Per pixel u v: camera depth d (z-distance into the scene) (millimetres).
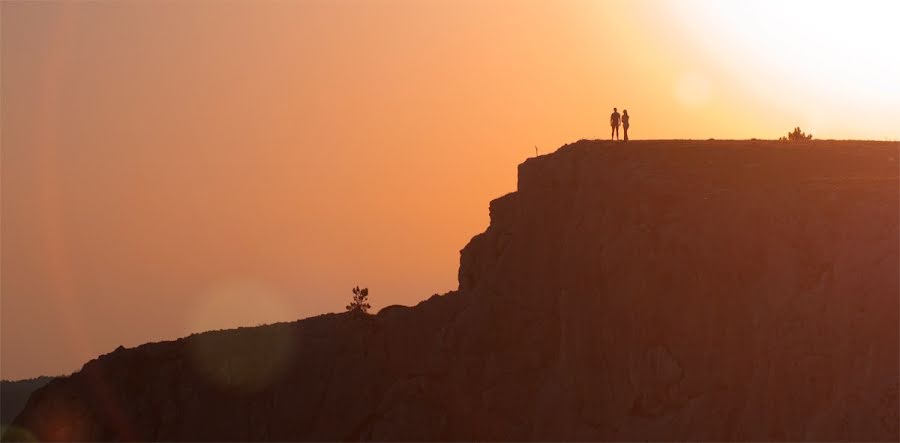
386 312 143625
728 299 121688
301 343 141750
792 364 113938
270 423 136125
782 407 112938
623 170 135125
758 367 116062
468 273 146125
